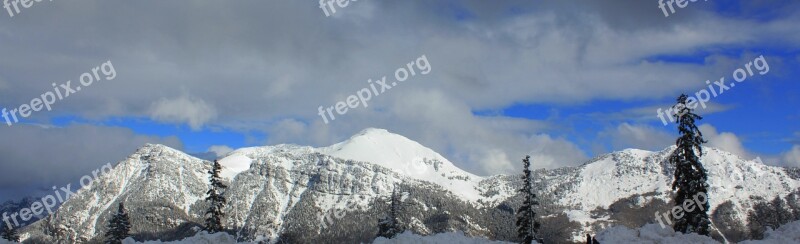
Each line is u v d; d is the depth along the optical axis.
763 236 40.75
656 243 37.44
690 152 52.06
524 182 68.75
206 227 75.81
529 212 67.75
